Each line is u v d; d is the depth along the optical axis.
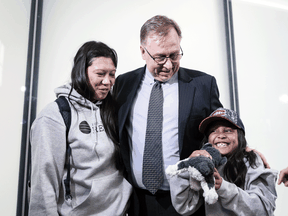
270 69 2.09
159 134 1.40
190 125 1.42
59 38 1.82
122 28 1.92
